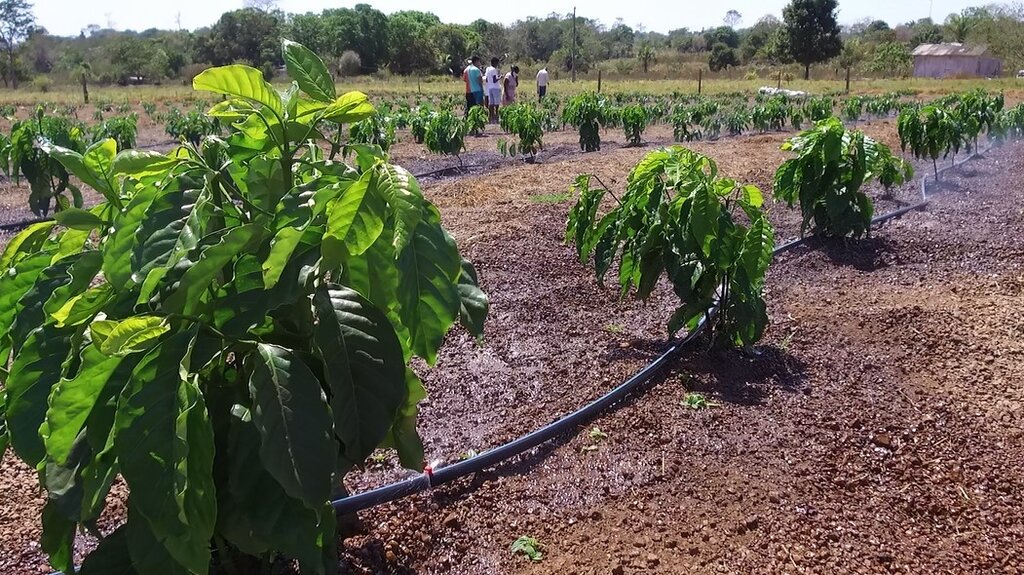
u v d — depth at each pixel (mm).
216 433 1855
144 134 17922
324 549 2121
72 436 1665
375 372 1774
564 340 4641
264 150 2062
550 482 3191
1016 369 4164
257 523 1757
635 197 4199
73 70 50969
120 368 1724
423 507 3012
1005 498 3100
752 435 3537
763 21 71375
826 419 3676
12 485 3201
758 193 4152
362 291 1826
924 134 9438
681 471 3258
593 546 2787
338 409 1733
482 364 4328
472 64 19672
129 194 2148
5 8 62156
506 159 13094
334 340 1755
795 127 16781
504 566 2697
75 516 1752
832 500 3076
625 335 4703
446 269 1732
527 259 6227
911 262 6219
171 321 1762
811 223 7410
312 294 1831
